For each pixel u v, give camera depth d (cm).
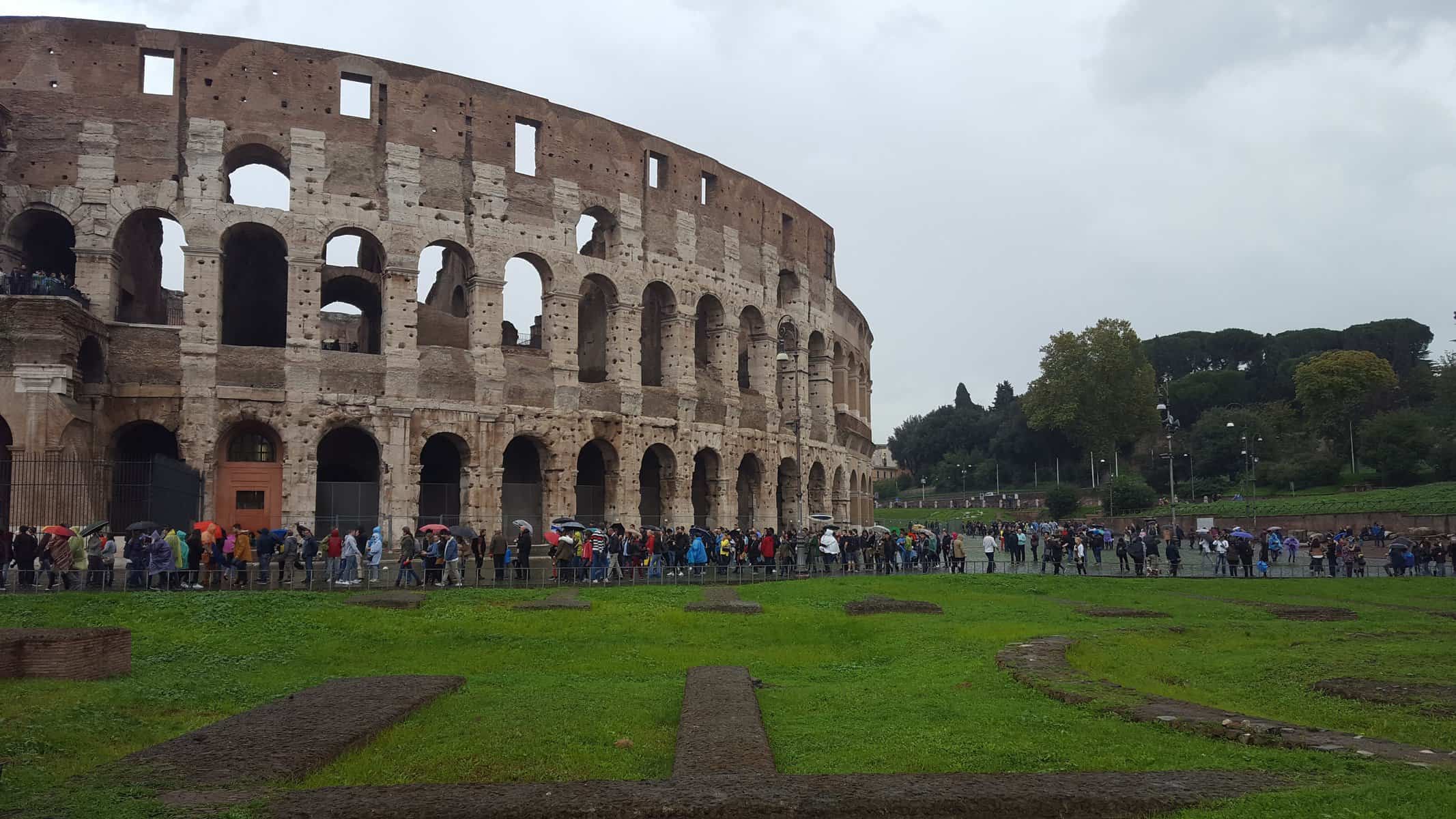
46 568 4128
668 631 3422
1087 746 1611
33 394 4797
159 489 4728
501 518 6216
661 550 5353
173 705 2142
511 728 1834
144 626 3328
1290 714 1964
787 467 8456
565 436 6494
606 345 7025
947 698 2070
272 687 2419
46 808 1330
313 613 3584
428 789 1405
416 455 5909
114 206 5491
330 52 5956
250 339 6769
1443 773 1395
